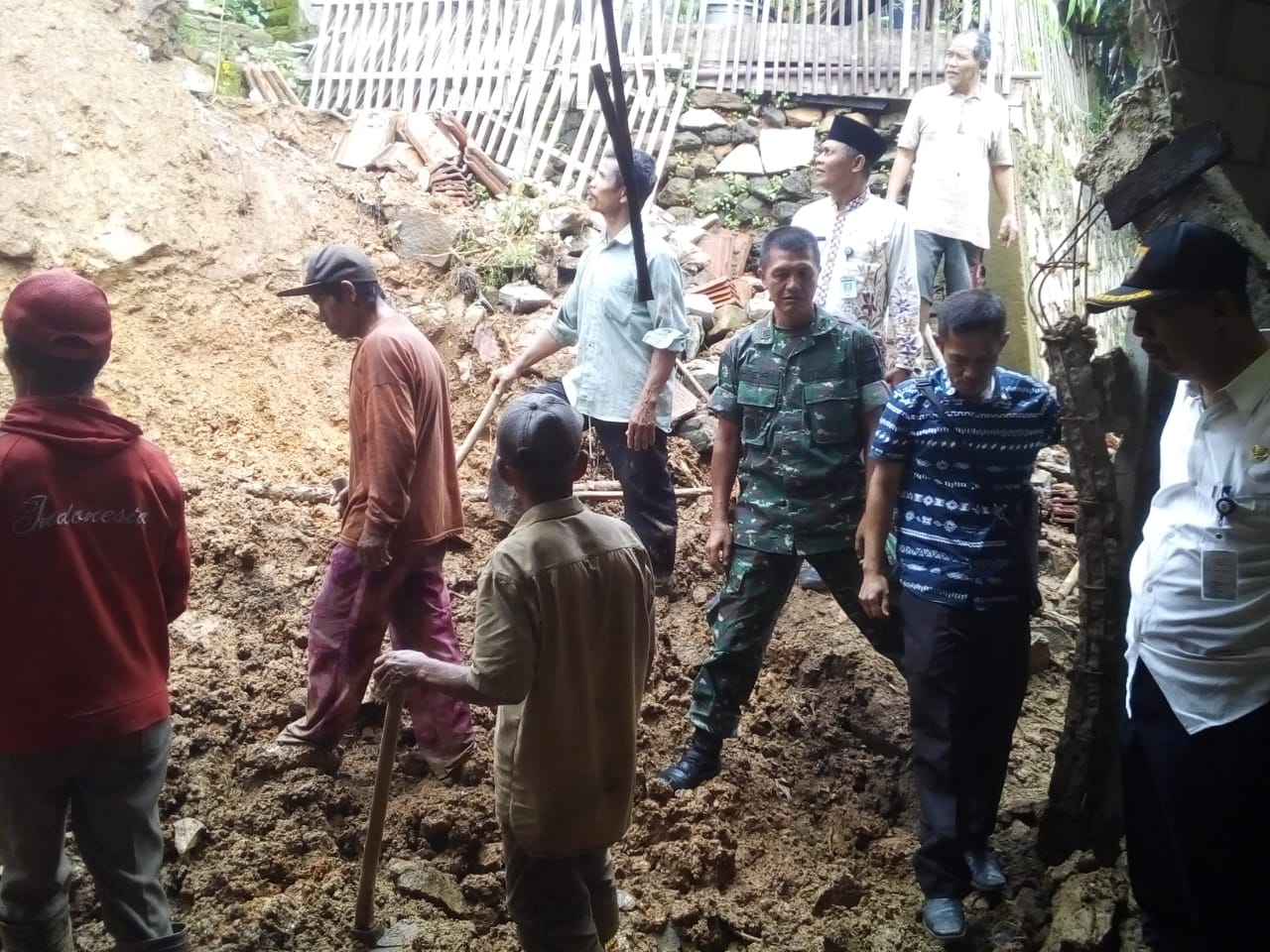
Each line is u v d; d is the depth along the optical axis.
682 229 7.06
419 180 6.75
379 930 3.16
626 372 4.27
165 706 2.74
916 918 3.35
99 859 2.65
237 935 3.09
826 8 7.68
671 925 3.29
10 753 2.51
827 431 3.55
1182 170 3.13
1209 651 2.57
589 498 5.12
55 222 5.32
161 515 2.70
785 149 7.34
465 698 2.54
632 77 7.55
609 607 2.59
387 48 7.65
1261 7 3.60
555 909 2.73
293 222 6.07
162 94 5.99
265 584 4.39
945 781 3.21
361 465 3.46
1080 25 8.54
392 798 3.64
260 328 5.69
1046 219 7.03
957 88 5.79
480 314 5.92
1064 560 5.21
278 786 3.55
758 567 3.63
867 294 4.54
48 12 5.80
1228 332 2.51
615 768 2.68
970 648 3.26
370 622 3.53
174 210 5.66
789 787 3.90
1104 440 3.30
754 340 3.68
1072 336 3.27
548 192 7.00
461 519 3.79
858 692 4.22
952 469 3.23
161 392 5.30
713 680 3.70
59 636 2.50
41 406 2.53
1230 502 2.51
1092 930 3.08
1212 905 2.65
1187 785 2.63
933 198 5.83
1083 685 3.36
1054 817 3.46
